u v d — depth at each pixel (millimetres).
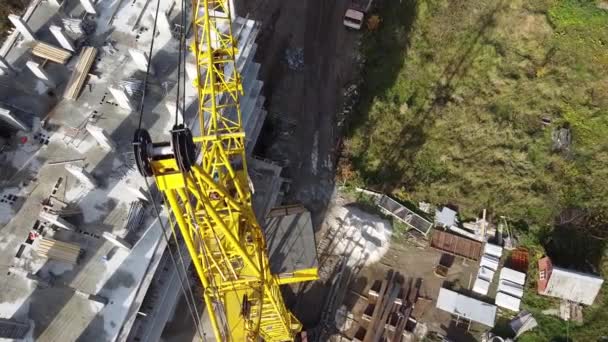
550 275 42719
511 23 55656
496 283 44562
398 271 45312
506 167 48562
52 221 32719
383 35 55031
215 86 34938
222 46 36625
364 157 49344
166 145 20797
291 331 39625
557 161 48750
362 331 42875
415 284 44875
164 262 34656
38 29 40844
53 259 32531
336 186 48188
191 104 37844
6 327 29281
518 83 52469
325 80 52969
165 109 37812
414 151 49719
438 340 42594
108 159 35844
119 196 34625
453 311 43250
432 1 56938
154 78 38844
